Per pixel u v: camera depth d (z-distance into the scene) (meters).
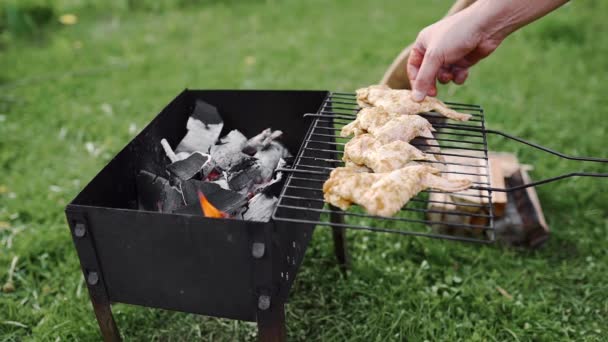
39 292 2.39
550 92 3.93
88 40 5.16
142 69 4.53
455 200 2.52
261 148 2.23
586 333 2.12
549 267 2.46
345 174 1.54
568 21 4.99
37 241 2.61
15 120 3.78
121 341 1.85
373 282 2.38
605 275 2.37
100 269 1.65
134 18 5.77
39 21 5.52
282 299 1.62
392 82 2.20
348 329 2.16
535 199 2.67
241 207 1.85
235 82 4.24
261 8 5.97
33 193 3.01
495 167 2.70
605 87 3.97
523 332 2.09
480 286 2.32
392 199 1.42
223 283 1.57
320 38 5.08
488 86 4.06
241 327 2.20
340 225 1.33
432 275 2.41
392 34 5.10
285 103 2.32
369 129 1.83
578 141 3.31
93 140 3.60
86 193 1.64
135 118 3.81
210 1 6.17
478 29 1.79
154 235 1.53
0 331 2.18
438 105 1.93
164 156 2.19
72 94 4.16
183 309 1.67
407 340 2.09
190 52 4.88
